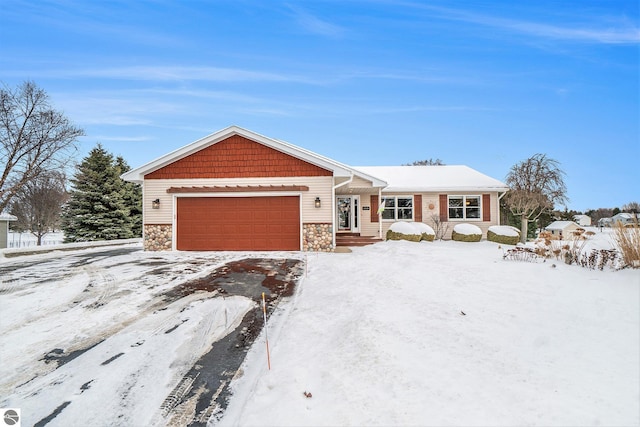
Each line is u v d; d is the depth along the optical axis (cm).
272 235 1375
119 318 589
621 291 563
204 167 1411
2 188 1986
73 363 434
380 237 1659
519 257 895
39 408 343
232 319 580
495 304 543
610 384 333
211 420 321
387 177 2041
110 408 343
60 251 1530
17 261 1199
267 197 1380
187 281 835
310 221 1366
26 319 585
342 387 349
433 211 1891
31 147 2009
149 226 1409
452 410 304
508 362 379
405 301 577
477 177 2014
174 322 569
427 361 385
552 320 478
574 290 584
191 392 369
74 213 2464
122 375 405
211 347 477
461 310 524
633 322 458
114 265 1070
